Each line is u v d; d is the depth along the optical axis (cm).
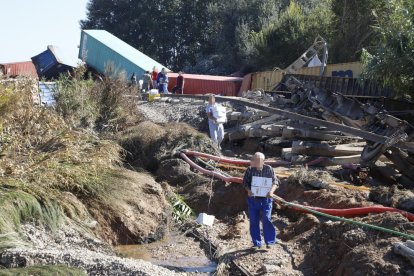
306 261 860
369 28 3338
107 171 1127
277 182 933
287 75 2361
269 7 5338
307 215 992
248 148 1720
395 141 1172
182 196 1331
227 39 5431
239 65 5056
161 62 6469
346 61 3422
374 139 1193
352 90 2028
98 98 1783
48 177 968
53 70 3675
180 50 6456
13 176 934
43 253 746
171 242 1046
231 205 1237
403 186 1214
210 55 5791
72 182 1009
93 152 1127
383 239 777
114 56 3697
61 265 711
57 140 1062
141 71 3500
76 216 952
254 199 932
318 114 1661
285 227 1034
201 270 891
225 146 1795
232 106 2106
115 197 1052
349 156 1339
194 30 6275
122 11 6388
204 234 1073
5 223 818
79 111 1656
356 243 796
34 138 1045
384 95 1866
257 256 902
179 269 893
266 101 1941
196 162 1485
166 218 1119
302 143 1440
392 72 1569
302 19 4050
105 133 1634
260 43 4162
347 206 982
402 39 1541
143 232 1038
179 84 3281
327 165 1364
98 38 3931
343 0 3456
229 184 1296
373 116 1374
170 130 1595
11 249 764
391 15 1659
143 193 1128
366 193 1048
